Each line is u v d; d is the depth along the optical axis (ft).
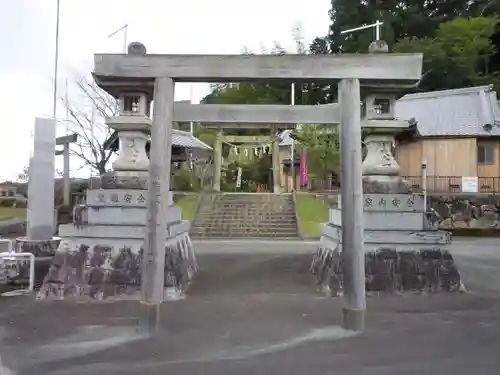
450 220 74.13
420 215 29.76
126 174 30.07
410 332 21.58
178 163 87.20
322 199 83.66
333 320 23.50
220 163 96.99
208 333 21.42
